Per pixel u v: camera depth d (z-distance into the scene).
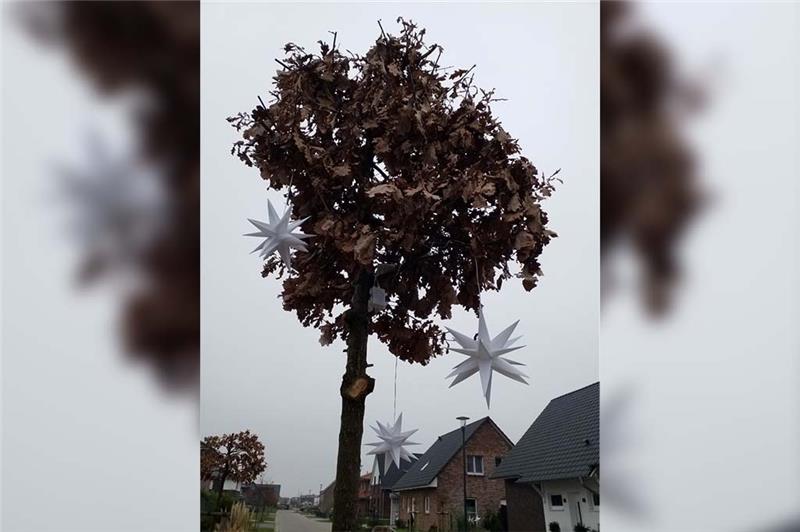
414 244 5.56
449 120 5.39
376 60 5.66
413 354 6.18
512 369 4.43
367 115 5.58
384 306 5.79
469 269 5.80
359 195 5.53
